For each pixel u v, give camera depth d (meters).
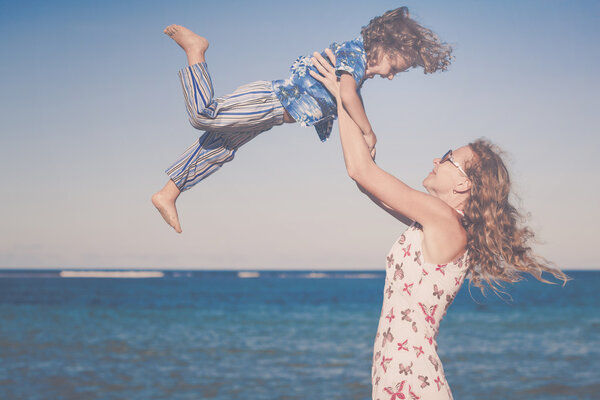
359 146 2.55
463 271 2.60
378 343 2.59
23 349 18.42
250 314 35.56
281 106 2.87
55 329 25.03
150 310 38.22
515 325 27.52
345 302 50.75
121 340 21.31
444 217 2.47
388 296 2.60
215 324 28.58
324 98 2.89
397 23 2.82
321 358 17.34
